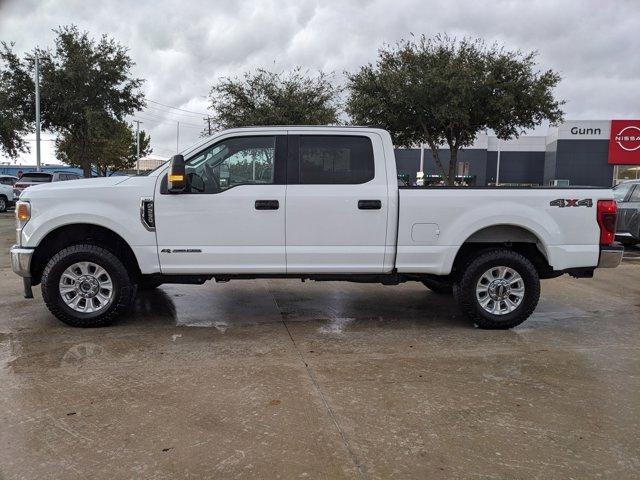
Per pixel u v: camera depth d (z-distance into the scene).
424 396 3.98
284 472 2.95
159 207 5.42
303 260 5.55
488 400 3.92
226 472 2.94
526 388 4.16
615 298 7.57
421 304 6.96
